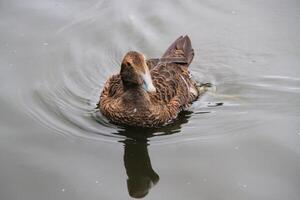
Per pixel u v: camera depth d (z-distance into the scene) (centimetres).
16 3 1661
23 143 1202
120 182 1108
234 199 1050
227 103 1373
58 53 1502
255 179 1098
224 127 1269
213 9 1691
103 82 1445
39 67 1454
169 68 1357
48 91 1380
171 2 1708
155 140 1235
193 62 1538
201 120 1303
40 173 1118
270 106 1350
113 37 1574
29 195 1064
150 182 1105
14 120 1270
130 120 1261
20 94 1356
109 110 1276
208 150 1189
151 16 1647
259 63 1518
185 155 1178
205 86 1450
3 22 1583
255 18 1650
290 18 1642
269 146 1187
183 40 1470
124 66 1230
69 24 1595
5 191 1070
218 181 1096
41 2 1672
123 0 1692
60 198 1059
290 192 1061
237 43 1576
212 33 1608
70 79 1434
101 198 1063
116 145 1217
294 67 1495
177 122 1299
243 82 1458
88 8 1655
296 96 1386
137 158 1177
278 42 1570
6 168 1127
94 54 1521
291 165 1127
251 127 1259
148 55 1534
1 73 1418
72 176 1114
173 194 1073
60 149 1191
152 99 1264
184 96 1344
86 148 1201
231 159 1156
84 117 1305
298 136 1214
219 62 1534
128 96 1256
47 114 1302
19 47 1505
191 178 1109
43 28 1574
